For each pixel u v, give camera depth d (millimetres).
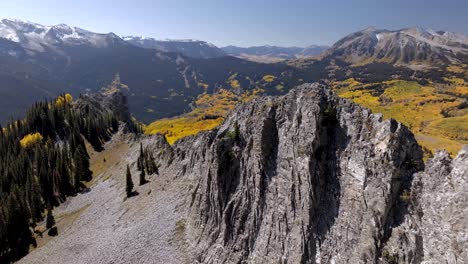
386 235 38656
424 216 37031
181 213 73125
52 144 181500
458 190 34688
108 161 161625
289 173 50500
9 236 113062
